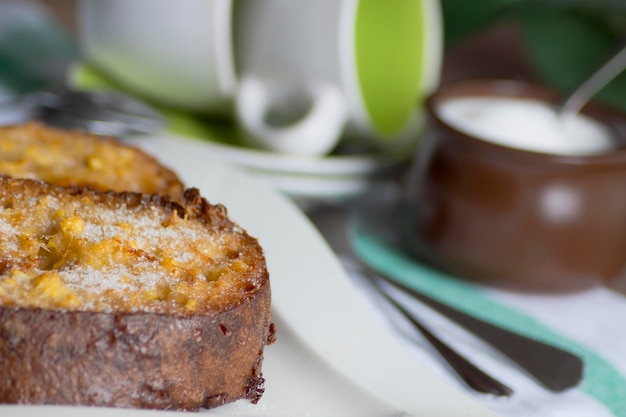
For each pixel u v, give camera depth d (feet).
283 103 2.12
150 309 1.39
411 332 1.71
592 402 1.62
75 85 2.16
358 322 1.60
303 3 2.01
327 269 1.69
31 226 1.46
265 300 1.46
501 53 2.75
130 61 2.11
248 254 1.50
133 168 1.75
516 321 1.78
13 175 1.65
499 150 1.80
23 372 1.35
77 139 1.78
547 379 1.63
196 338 1.40
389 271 1.88
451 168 1.85
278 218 1.79
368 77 2.11
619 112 1.96
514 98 2.02
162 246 1.48
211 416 1.38
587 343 1.76
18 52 2.32
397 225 2.04
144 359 1.38
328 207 2.01
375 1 2.07
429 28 2.15
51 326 1.35
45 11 2.58
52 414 1.34
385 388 1.49
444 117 1.91
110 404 1.38
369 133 2.13
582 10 2.34
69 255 1.43
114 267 1.43
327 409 1.48
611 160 1.80
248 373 1.45
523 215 1.81
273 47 2.06
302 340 1.55
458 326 1.73
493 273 1.85
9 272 1.40
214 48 2.05
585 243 1.82
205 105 2.15
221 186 1.84
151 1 2.03
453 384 1.56
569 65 2.34
